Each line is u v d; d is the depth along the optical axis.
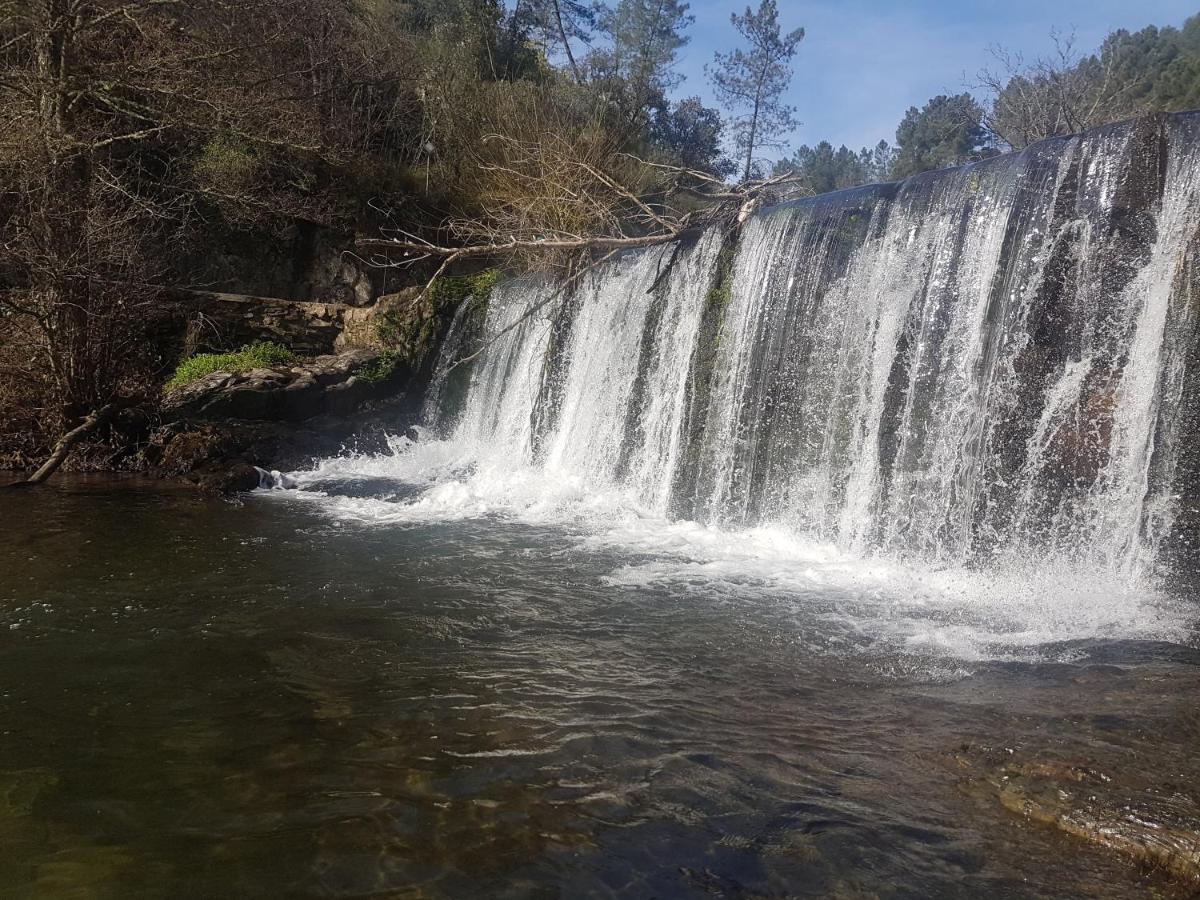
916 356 8.27
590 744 4.07
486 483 11.84
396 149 21.16
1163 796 3.42
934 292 8.22
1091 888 2.96
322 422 14.55
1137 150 6.86
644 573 7.47
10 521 8.84
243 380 14.14
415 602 6.43
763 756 3.94
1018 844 3.22
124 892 2.94
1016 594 6.85
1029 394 7.36
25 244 11.68
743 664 5.20
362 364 15.45
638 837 3.29
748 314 10.20
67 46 13.27
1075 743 3.95
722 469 10.05
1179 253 6.54
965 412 7.79
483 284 16.11
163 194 16.67
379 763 3.87
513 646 5.50
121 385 13.06
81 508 9.69
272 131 16.41
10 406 12.49
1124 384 6.82
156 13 14.84
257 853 3.18
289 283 18.00
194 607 6.18
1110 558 6.87
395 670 5.04
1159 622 6.01
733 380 10.17
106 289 12.55
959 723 4.27
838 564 7.93
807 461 9.19
